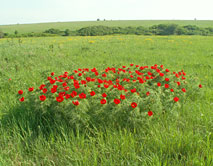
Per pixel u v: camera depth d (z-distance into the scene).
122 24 86.75
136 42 22.86
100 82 4.25
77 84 4.00
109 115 3.42
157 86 4.49
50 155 3.09
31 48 12.97
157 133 3.37
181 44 20.52
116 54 13.16
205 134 3.37
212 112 4.16
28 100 3.93
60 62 9.80
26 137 3.37
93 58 11.56
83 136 3.27
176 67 9.05
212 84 6.36
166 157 2.79
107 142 3.22
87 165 2.75
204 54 13.32
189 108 4.39
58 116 3.51
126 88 4.49
